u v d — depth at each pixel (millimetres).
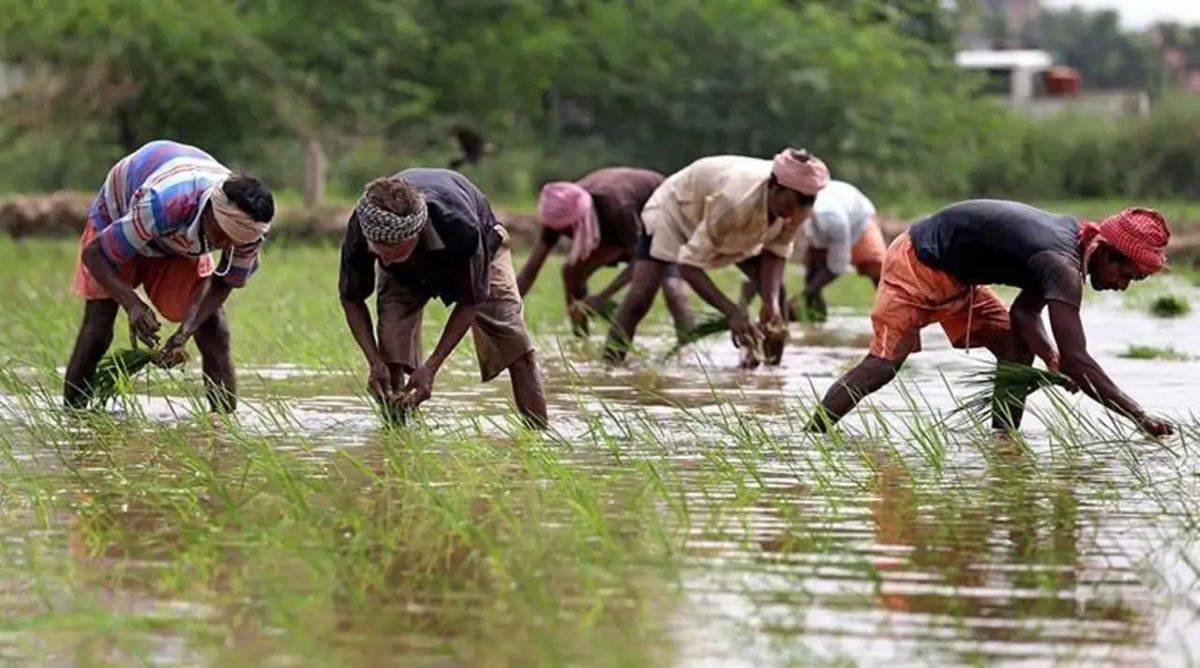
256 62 52531
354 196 52844
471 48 55031
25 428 14930
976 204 14992
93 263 14906
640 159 56031
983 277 14969
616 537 10734
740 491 12219
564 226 22375
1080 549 10570
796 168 18578
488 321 14695
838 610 9109
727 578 9742
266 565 9961
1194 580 9820
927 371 20203
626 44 55719
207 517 11234
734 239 19219
